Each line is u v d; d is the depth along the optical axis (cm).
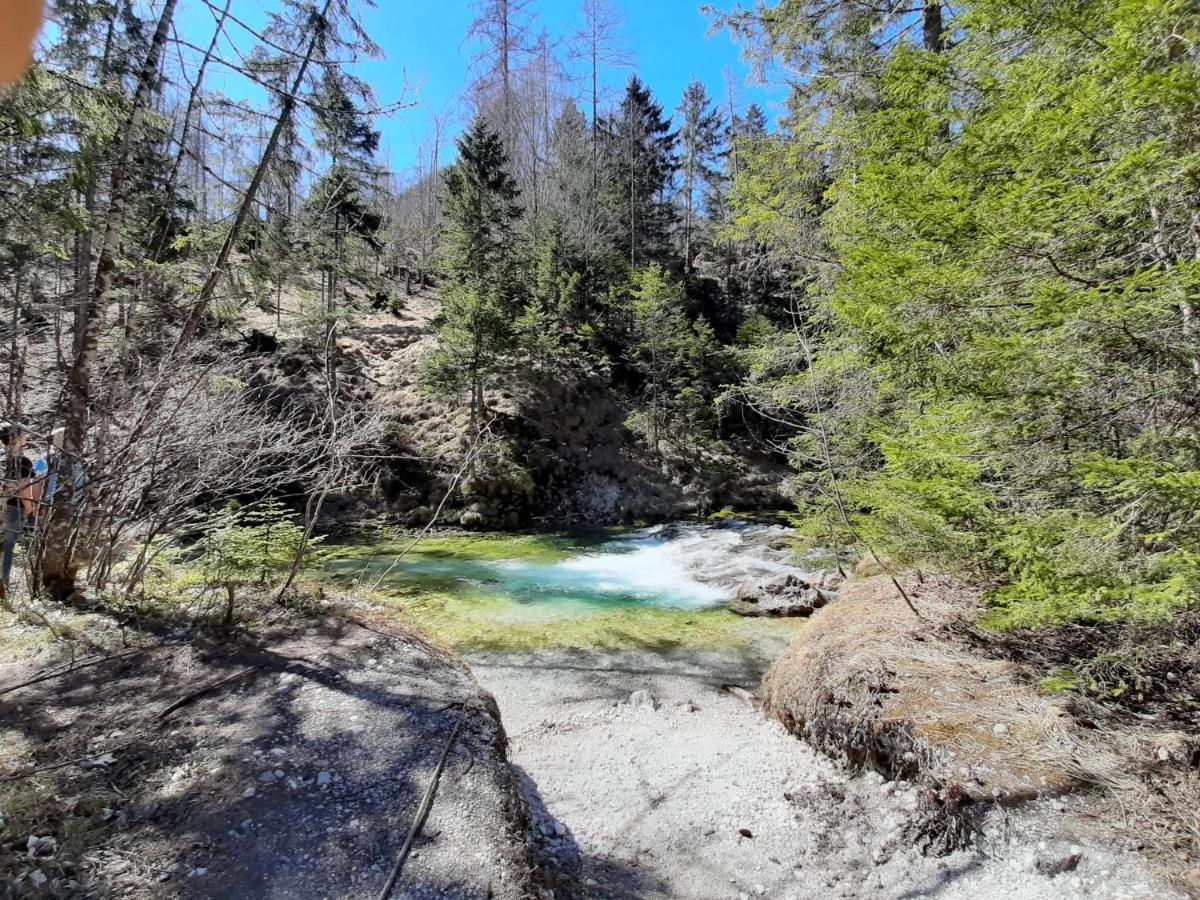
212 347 686
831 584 840
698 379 2158
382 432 695
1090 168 284
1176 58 278
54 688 353
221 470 548
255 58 589
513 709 512
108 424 488
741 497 1920
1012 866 259
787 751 412
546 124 3250
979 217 292
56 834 231
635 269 2464
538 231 2514
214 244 646
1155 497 244
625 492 1817
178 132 614
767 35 750
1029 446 318
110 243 498
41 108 379
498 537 1405
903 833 301
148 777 273
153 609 479
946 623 450
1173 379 280
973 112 365
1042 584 270
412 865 231
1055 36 310
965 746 317
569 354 2075
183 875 217
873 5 709
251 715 329
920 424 386
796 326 912
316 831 245
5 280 471
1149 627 300
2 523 480
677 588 958
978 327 315
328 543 1244
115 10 482
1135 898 224
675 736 455
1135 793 268
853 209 536
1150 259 324
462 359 1672
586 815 354
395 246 2886
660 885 293
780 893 285
